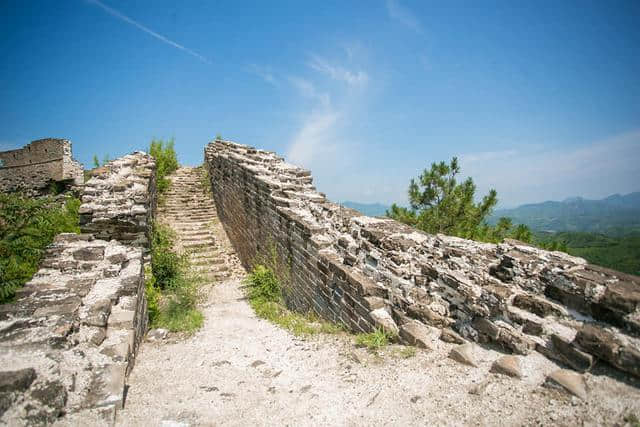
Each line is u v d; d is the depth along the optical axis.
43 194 20.23
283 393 3.68
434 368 3.71
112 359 3.48
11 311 3.78
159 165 17.09
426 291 4.72
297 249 7.45
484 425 2.81
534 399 2.99
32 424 2.51
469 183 12.95
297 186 9.22
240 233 11.95
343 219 6.82
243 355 4.89
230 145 16.14
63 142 21.39
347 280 5.52
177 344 5.24
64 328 3.49
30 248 6.53
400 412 3.11
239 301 8.41
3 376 2.60
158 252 8.59
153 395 3.46
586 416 2.72
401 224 6.27
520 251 4.58
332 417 3.15
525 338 3.59
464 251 4.94
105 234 6.76
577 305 3.56
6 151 20.20
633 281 3.53
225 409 3.32
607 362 3.09
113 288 4.62
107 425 2.70
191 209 15.68
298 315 7.00
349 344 4.81
